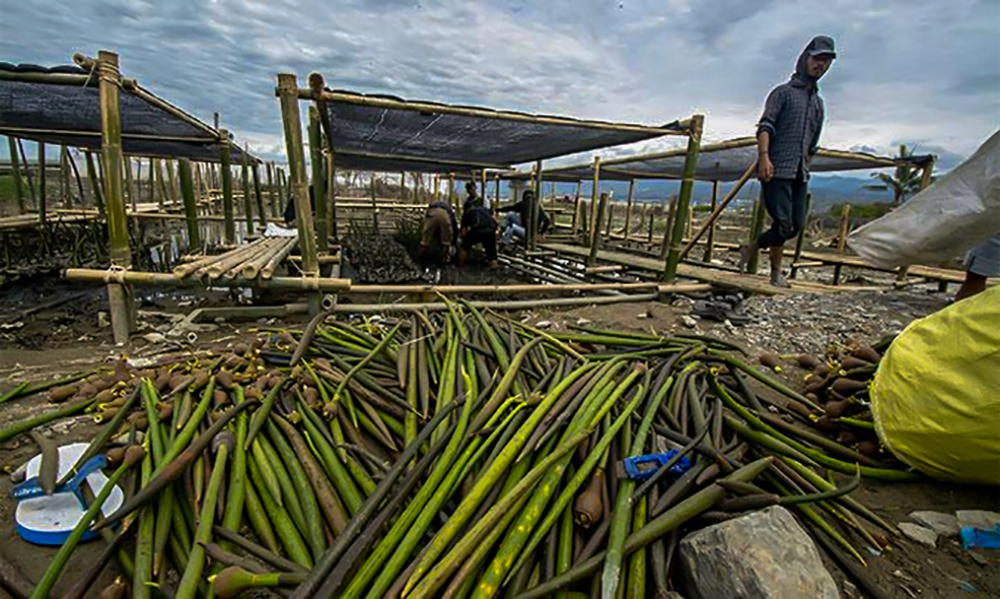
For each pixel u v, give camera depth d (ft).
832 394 7.32
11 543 4.65
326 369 7.62
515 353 7.89
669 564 4.40
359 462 5.76
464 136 20.52
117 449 5.42
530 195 31.78
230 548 4.55
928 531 5.14
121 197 11.34
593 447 5.47
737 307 14.38
